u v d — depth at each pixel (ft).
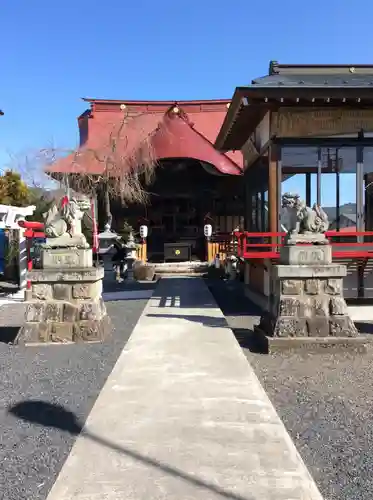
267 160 33.68
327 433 12.50
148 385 16.02
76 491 9.32
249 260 35.42
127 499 9.02
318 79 33.12
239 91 29.66
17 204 67.97
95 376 18.11
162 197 80.53
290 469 10.15
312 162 32.45
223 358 19.60
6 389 16.63
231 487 9.42
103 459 10.64
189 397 14.76
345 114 32.07
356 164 32.48
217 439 11.67
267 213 33.83
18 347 23.43
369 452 11.35
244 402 14.32
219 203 81.05
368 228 33.78
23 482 10.15
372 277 33.45
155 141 74.08
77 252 24.98
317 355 21.22
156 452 10.97
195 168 79.00
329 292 22.20
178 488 9.38
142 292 45.44
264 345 22.08
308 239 23.03
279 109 31.99
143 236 73.77
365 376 17.88
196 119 92.58
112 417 13.15
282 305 22.08
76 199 25.90
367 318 29.96
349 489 9.65
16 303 43.19
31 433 12.75
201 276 63.26
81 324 24.21
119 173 69.77
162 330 25.52
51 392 16.24
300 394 15.75
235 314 32.65
